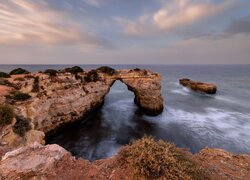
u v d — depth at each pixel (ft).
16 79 66.44
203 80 299.17
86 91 93.04
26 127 42.14
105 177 15.97
